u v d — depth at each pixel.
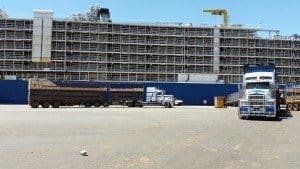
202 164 14.23
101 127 27.41
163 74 126.75
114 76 124.31
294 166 14.24
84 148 17.50
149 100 73.81
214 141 20.77
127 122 32.12
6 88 91.06
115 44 125.06
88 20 125.12
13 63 119.44
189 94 101.69
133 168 13.17
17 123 29.25
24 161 14.07
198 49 129.25
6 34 119.44
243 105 37.72
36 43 120.38
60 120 32.97
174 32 128.38
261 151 17.69
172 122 32.72
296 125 31.25
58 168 12.96
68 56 122.25
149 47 127.00
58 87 65.81
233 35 131.00
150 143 19.53
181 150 17.41
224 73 129.25
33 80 65.12
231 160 15.25
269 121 35.53
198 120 35.56
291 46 132.12
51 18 121.69
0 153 15.67
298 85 61.12
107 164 13.82
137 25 126.56
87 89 67.94
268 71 39.09
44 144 18.52
